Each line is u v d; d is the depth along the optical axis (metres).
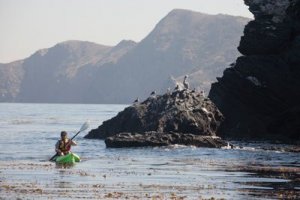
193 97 93.06
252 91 96.25
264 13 100.75
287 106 94.94
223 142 77.88
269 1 101.19
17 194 38.72
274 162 61.22
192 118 89.06
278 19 99.94
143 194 39.69
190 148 75.38
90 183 44.16
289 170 54.06
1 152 71.88
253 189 42.53
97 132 96.00
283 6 100.38
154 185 43.75
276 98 95.38
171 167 55.81
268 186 44.00
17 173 49.22
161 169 54.03
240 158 65.12
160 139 78.19
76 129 128.12
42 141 92.00
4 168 52.69
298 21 98.12
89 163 58.69
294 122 92.12
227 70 99.00
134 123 91.31
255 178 48.31
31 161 60.09
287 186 44.06
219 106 99.00
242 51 100.62
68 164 57.38
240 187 43.38
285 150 74.81
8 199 37.00
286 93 94.75
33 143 87.88
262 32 98.81
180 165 57.66
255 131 95.44
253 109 96.75
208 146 77.25
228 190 42.00
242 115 96.94
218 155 68.12
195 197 39.03
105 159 63.00
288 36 97.69
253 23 100.62
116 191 40.72
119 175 49.19
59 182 44.31
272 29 98.56
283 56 96.06
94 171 51.72
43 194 38.94
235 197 39.25
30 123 157.62
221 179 47.50
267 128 95.12
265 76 95.62
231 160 62.94
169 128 88.38
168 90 96.31
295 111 91.88
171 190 41.59
